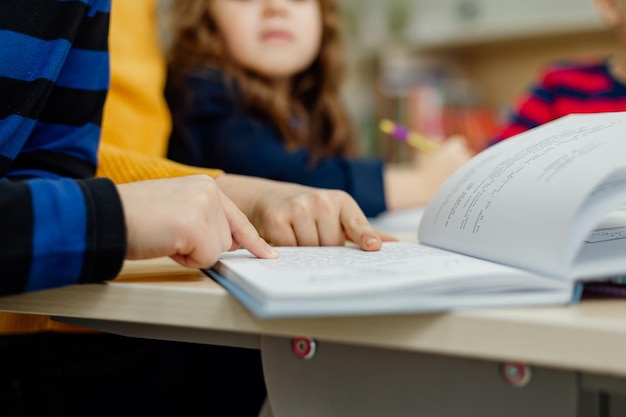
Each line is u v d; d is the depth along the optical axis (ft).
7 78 1.60
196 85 3.46
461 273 1.04
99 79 1.95
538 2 6.56
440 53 7.60
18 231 1.10
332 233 1.77
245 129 3.41
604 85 4.33
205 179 1.40
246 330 1.11
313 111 4.33
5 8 1.65
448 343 0.98
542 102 4.49
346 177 3.39
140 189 1.29
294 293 0.92
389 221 2.77
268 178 3.38
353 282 0.98
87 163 1.87
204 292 1.15
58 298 1.25
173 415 2.61
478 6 6.86
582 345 0.91
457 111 6.35
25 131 1.66
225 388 2.76
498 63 7.47
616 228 1.43
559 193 1.20
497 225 1.32
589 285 1.21
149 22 3.11
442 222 1.61
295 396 1.21
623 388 0.98
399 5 7.16
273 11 3.75
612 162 1.17
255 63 3.77
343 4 7.13
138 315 1.20
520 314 0.96
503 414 1.06
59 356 2.14
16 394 2.02
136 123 2.73
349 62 7.13
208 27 3.78
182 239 1.23
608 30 6.56
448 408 1.11
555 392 1.02
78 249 1.14
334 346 1.19
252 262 1.32
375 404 1.16
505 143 1.75
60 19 1.76
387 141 5.75
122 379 2.35
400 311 0.95
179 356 2.63
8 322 1.94
